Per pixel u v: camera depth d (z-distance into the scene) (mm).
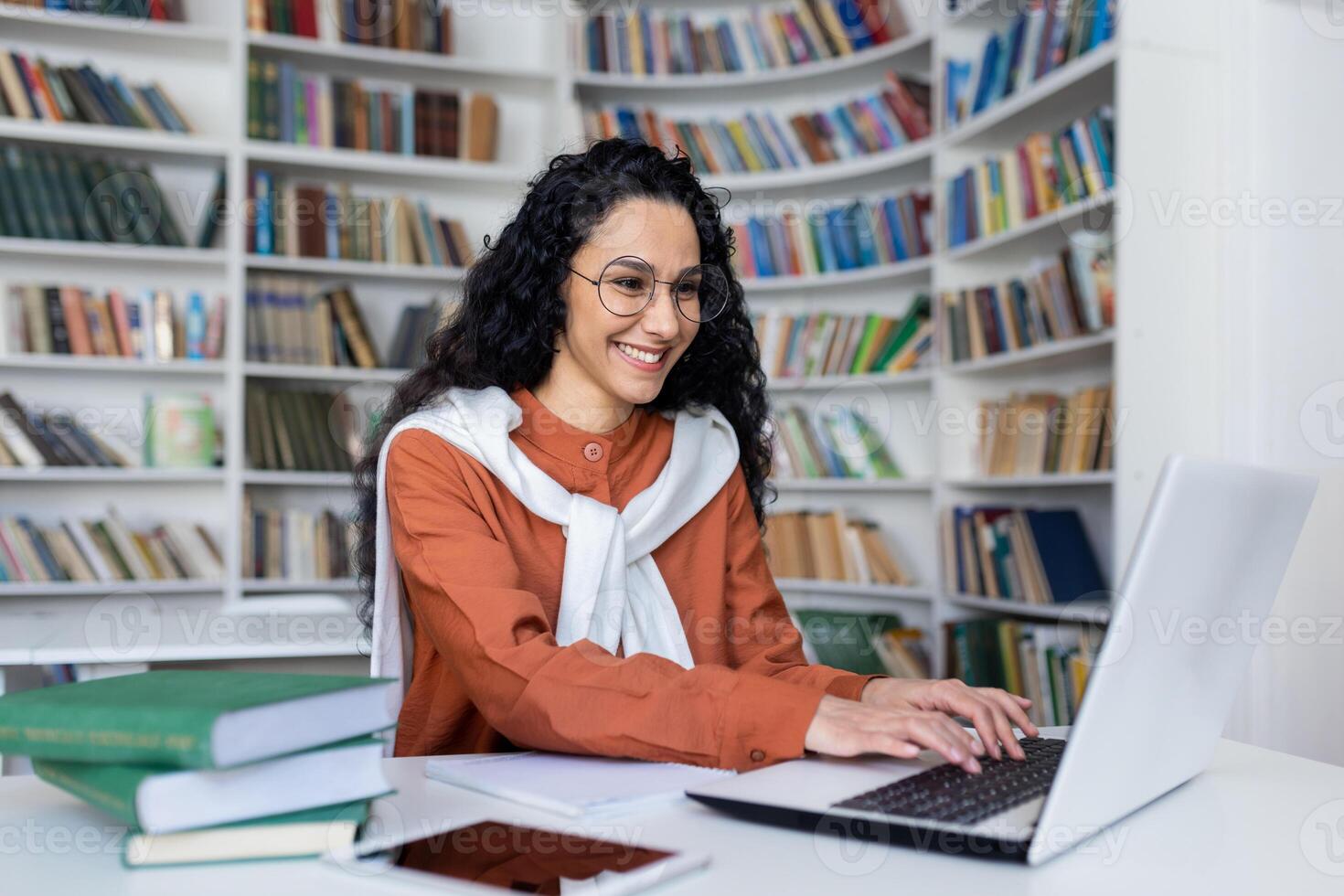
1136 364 2684
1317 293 2566
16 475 3398
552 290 1254
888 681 1066
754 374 1493
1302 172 2602
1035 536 3133
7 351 3447
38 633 1927
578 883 615
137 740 645
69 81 3488
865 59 3807
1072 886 639
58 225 3471
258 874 648
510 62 4133
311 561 3625
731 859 679
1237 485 727
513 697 943
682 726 887
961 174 3467
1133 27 2707
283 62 3826
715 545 1366
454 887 612
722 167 4027
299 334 3658
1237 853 708
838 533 3877
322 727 695
